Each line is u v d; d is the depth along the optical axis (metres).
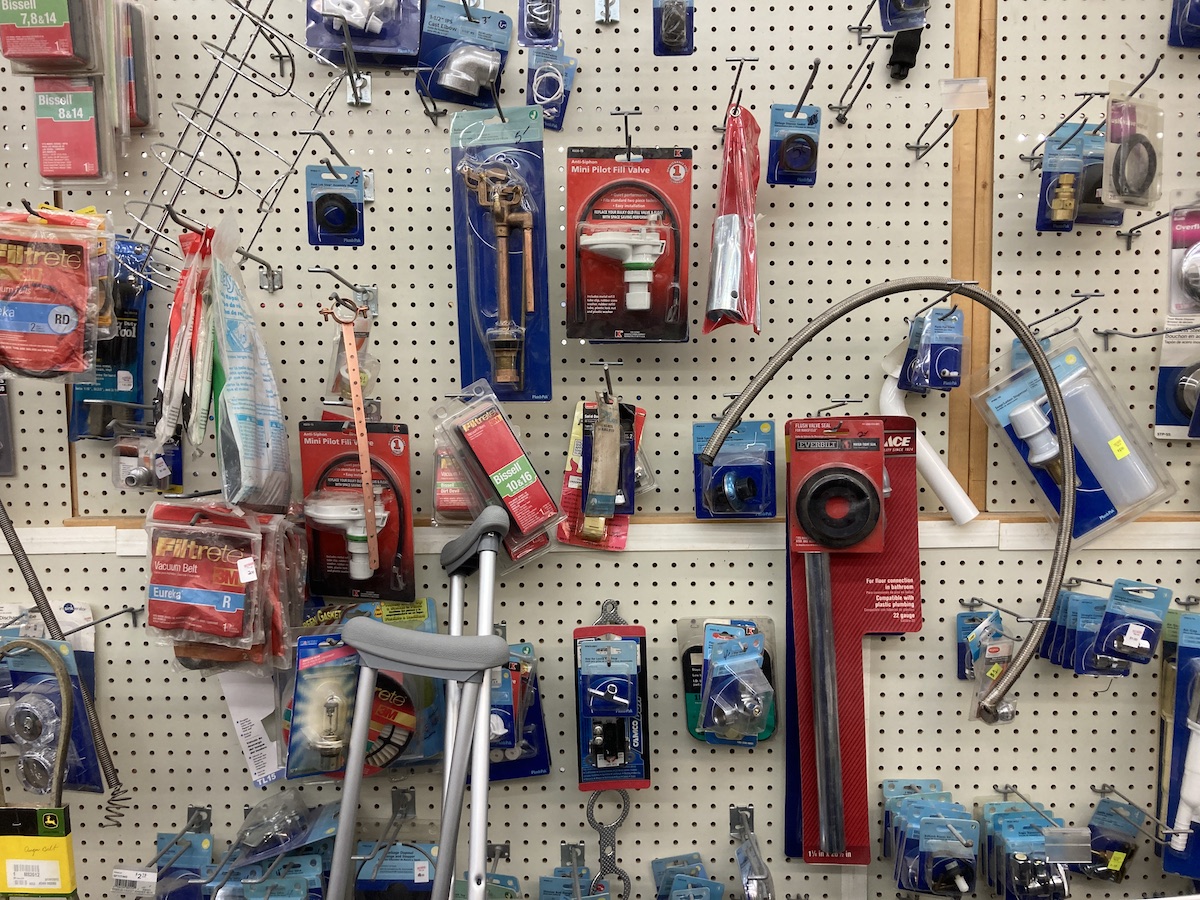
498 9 1.13
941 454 1.19
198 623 1.05
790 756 1.19
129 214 1.13
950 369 1.11
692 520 1.18
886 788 1.22
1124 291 1.17
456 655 0.91
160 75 1.14
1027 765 1.22
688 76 1.14
